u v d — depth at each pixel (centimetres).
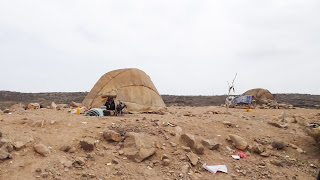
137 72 1272
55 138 590
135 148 556
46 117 759
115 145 596
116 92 1170
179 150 600
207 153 615
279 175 544
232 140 688
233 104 2138
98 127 683
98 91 1208
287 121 1007
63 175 452
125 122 754
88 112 905
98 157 533
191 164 552
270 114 1392
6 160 476
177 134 678
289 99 3175
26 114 847
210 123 837
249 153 643
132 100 1165
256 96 2397
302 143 727
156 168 519
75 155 529
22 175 435
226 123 831
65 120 730
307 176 550
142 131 673
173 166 532
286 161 612
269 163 598
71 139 593
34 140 564
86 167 492
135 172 493
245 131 786
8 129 607
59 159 499
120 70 1266
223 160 591
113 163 516
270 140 731
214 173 528
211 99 3086
